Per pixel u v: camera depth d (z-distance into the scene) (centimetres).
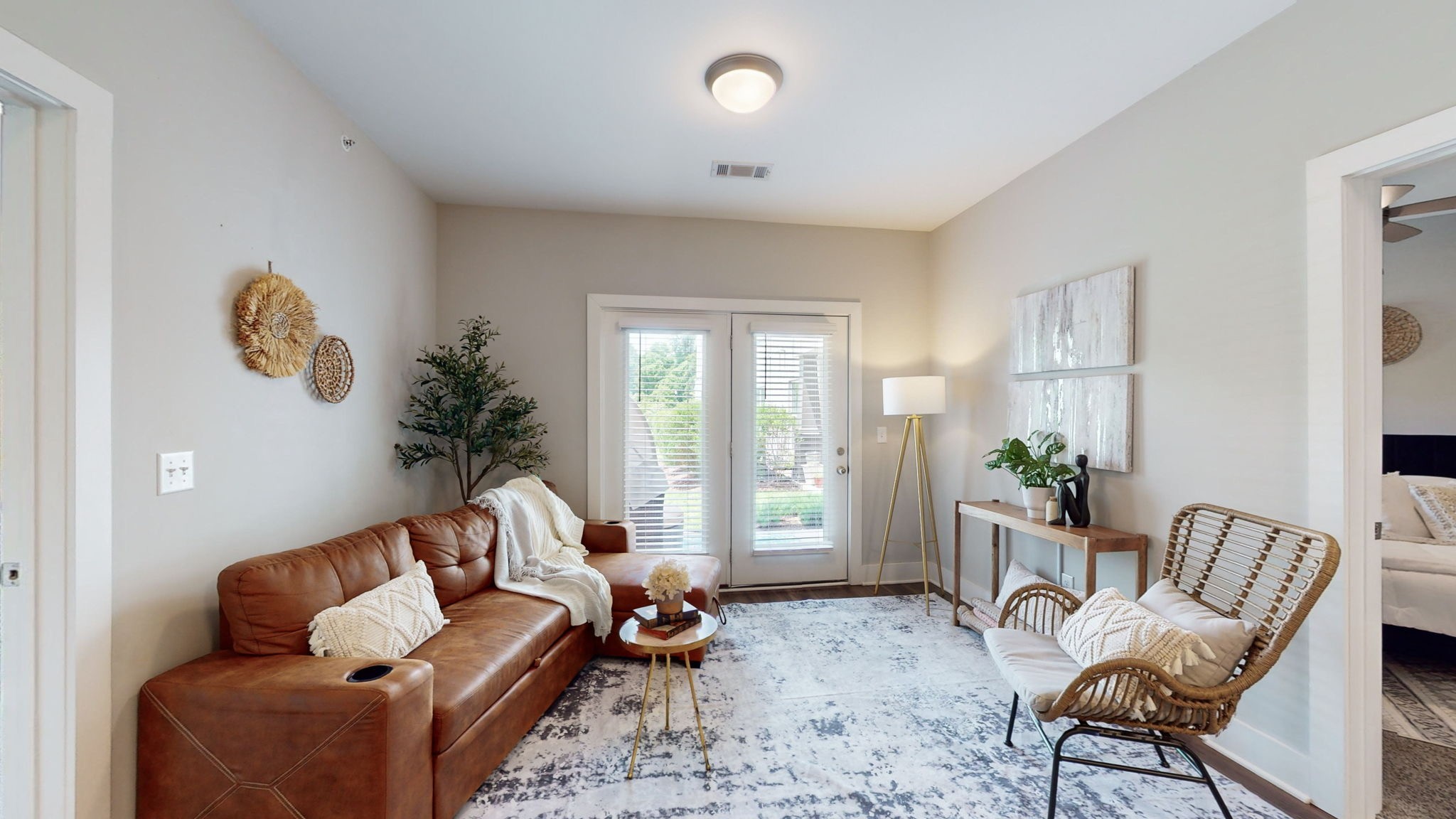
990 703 254
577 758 212
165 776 151
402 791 153
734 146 304
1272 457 201
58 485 137
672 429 416
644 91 252
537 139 296
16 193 135
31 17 128
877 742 223
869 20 205
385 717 148
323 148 250
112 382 148
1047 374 317
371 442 295
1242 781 200
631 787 196
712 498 420
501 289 394
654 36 213
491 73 238
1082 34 213
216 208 186
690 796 191
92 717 141
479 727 190
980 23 206
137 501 156
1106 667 161
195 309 177
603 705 251
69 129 138
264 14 199
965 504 346
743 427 425
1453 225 368
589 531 367
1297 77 194
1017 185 344
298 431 232
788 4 196
